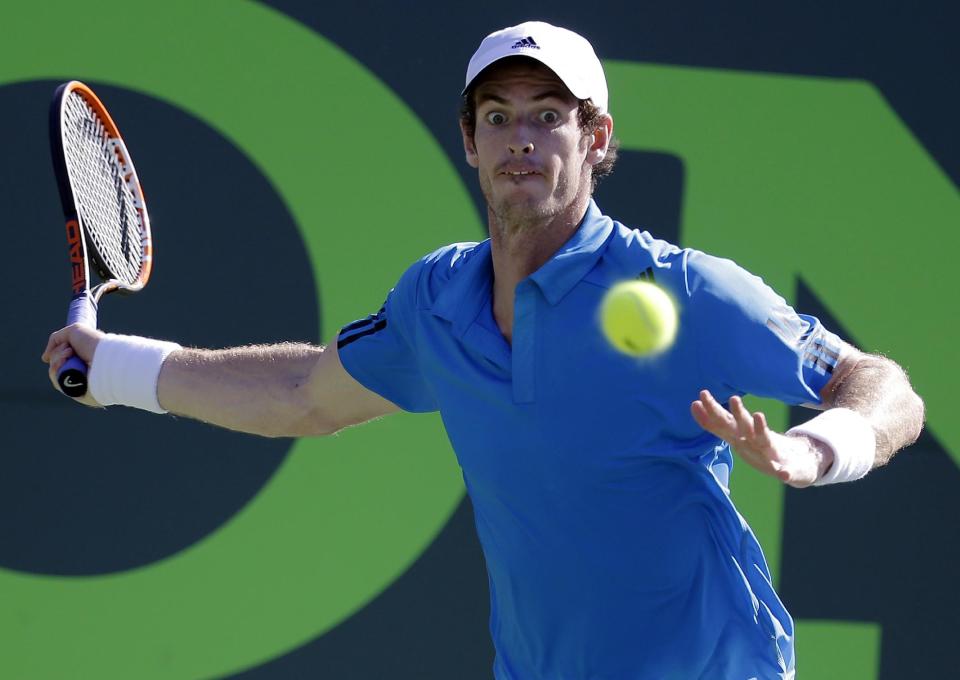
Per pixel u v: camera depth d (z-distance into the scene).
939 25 19.34
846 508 18.88
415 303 11.49
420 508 18.30
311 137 18.38
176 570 17.88
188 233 18.12
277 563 18.05
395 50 18.55
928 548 18.95
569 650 11.06
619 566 10.70
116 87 18.11
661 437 10.42
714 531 10.78
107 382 12.89
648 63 18.81
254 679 17.89
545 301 10.45
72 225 13.87
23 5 18.00
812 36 19.11
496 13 18.70
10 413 17.70
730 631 10.88
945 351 19.14
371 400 12.35
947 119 19.31
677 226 18.80
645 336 10.10
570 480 10.52
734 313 10.14
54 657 17.61
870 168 19.16
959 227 19.23
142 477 17.91
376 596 18.14
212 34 18.28
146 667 17.77
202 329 18.06
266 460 18.11
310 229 18.31
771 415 18.66
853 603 18.80
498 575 11.30
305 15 18.42
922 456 19.03
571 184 10.52
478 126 10.65
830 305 19.02
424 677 18.17
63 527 17.73
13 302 17.78
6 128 17.86
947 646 18.92
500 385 10.61
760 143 18.98
